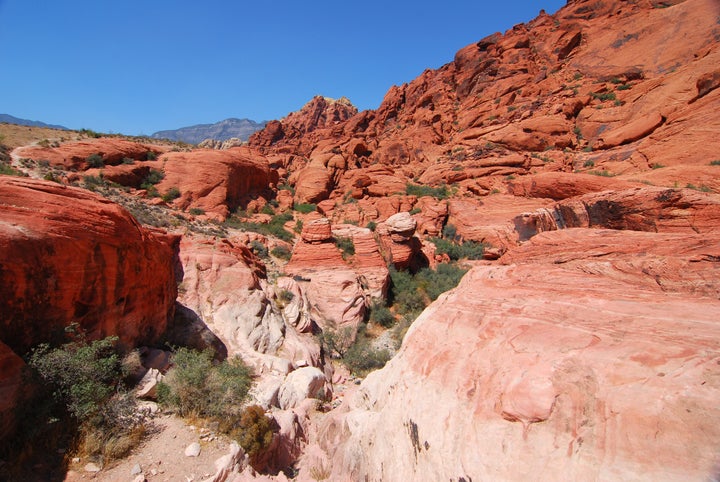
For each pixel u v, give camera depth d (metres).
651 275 5.94
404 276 29.86
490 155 49.16
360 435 7.83
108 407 7.82
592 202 15.05
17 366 6.77
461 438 4.68
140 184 35.53
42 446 6.73
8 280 7.21
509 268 8.20
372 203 44.44
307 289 25.11
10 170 25.73
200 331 15.12
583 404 3.81
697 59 42.53
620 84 50.31
